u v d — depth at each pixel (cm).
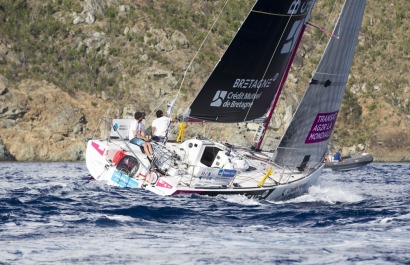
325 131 8256
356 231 5347
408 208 7025
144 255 4325
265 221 5872
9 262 4069
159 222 5641
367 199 8112
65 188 7431
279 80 8600
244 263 4162
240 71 8012
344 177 13762
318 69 7975
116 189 7275
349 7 8225
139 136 7494
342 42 8212
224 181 7238
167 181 7081
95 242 4678
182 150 7700
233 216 6078
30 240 4697
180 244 4688
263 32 8012
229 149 7831
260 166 7994
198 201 6800
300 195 7938
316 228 5528
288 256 4350
